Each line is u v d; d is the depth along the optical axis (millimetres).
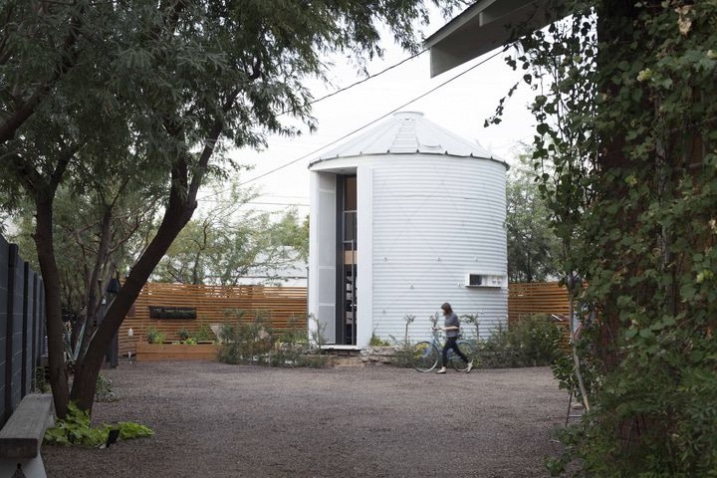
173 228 10312
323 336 26500
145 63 6273
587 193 5570
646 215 4797
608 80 5453
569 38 5797
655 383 4684
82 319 19828
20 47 6355
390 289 26469
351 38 11312
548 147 5766
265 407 13828
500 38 8055
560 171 5680
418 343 24359
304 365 24250
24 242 21969
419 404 14312
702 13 4590
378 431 10992
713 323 4555
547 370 22953
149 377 20062
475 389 17188
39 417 8117
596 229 5383
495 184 27969
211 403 14398
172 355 27453
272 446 9758
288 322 29812
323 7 10031
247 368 23578
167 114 7352
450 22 7875
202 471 8219
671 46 4855
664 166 5004
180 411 13211
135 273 10430
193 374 21156
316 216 28188
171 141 7059
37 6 6465
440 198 26703
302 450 9469
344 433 10820
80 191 10180
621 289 5297
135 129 6984
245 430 11094
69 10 6426
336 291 28422
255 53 9648
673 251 4707
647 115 5086
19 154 8680
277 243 40219
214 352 27641
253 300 31188
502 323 26812
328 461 8766
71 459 8852
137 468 8367
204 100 8805
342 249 28578
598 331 5461
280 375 21016
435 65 8531
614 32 5527
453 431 10969
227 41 8930
